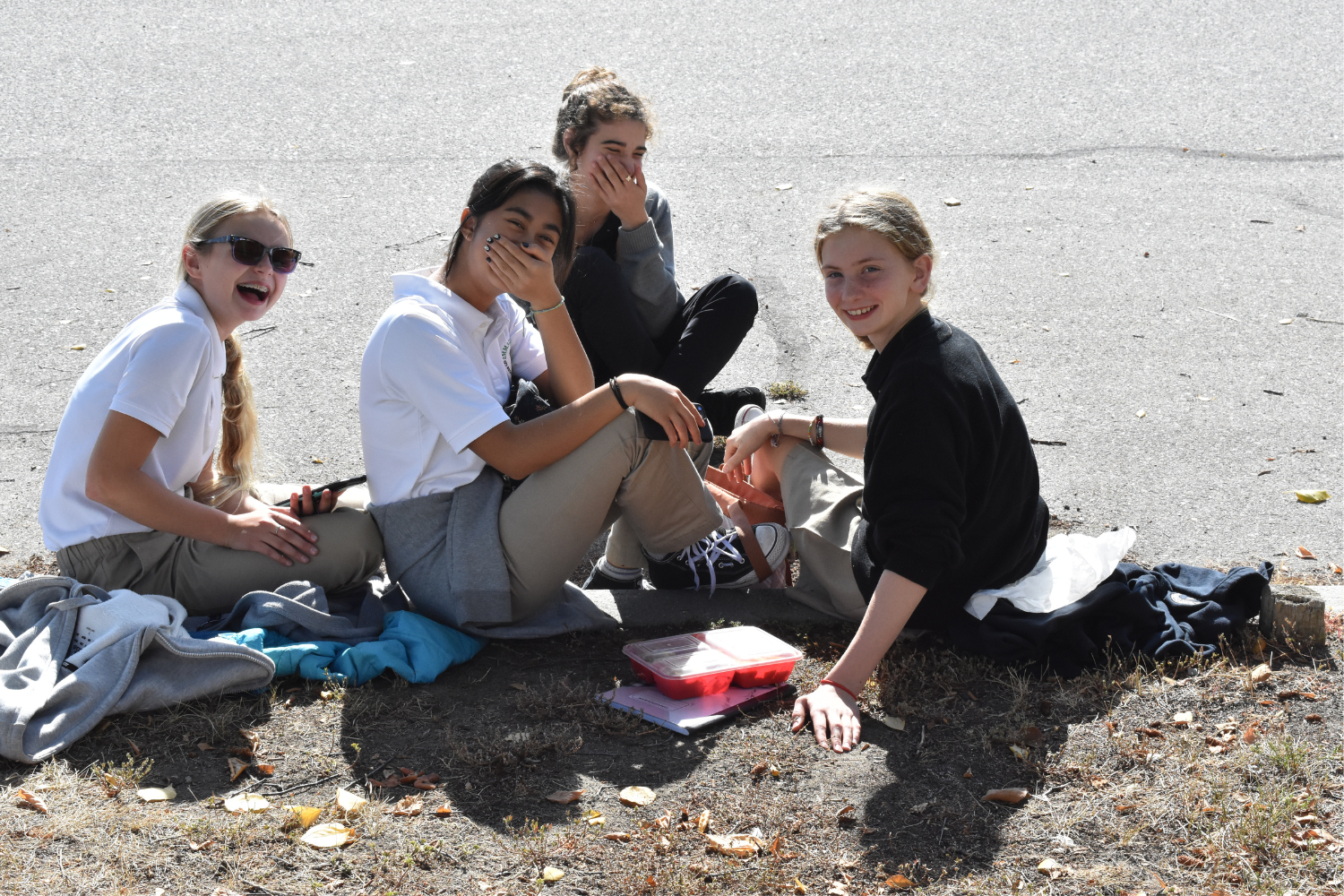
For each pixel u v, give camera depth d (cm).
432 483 327
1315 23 1115
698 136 874
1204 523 423
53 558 383
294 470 461
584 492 319
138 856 234
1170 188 788
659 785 267
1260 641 321
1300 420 504
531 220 320
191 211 748
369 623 329
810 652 332
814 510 350
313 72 1003
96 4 1183
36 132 874
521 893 231
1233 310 620
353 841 243
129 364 300
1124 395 530
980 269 671
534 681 313
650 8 1174
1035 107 932
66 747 268
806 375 551
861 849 246
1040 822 255
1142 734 285
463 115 916
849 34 1095
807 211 748
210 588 321
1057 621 310
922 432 284
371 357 321
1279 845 244
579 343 343
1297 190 782
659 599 358
